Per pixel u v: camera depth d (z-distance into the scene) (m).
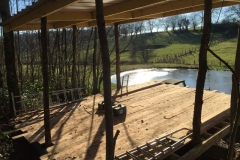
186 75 18.19
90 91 10.89
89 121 5.27
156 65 23.62
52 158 3.67
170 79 9.76
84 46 14.13
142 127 4.80
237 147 5.27
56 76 10.41
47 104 4.12
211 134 4.41
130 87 8.30
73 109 6.16
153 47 34.44
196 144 4.00
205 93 7.24
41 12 3.92
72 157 3.69
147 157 3.58
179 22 45.88
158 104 6.31
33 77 10.43
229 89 13.09
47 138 4.14
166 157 3.76
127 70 21.61
